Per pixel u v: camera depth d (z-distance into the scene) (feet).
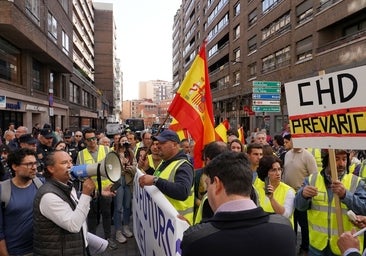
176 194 10.90
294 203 12.10
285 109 91.56
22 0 64.18
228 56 152.35
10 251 10.64
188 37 262.67
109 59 290.35
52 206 9.02
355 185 11.03
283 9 93.15
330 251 11.16
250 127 116.88
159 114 365.61
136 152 23.30
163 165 12.12
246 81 124.77
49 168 9.59
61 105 113.50
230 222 5.58
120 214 19.25
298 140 10.61
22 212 10.77
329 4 70.90
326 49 72.23
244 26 126.72
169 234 9.47
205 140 16.14
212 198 6.15
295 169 18.40
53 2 90.74
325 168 11.46
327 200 11.25
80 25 196.65
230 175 5.86
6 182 11.07
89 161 19.74
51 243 9.16
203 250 5.45
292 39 87.45
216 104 180.34
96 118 215.92
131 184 19.77
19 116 75.97
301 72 82.07
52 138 23.30
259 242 5.49
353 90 9.26
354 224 9.75
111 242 18.26
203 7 203.92
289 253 5.69
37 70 92.12
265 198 12.82
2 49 66.23
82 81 162.71
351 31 67.77
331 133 9.77
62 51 100.42
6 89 64.08
